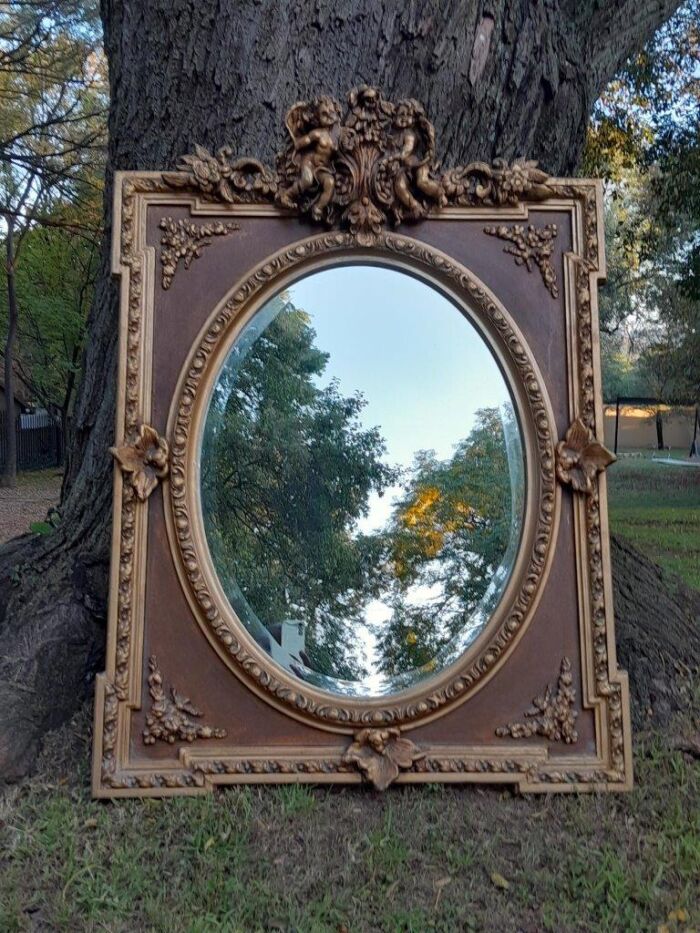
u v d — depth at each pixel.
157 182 2.15
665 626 2.83
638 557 3.24
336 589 2.18
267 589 2.15
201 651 2.06
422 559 2.19
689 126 8.52
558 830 1.88
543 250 2.19
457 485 2.20
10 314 14.24
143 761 2.01
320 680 2.12
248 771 2.00
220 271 2.16
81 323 14.34
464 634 2.13
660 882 1.70
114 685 2.01
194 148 2.40
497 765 2.02
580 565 2.12
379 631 2.16
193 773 2.00
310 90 2.47
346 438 2.23
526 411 2.14
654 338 14.28
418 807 1.95
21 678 2.27
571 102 2.88
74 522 2.71
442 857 1.78
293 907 1.60
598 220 2.20
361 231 2.15
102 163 8.32
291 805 1.93
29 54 7.77
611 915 1.59
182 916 1.58
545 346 2.18
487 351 2.19
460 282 2.15
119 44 2.75
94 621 2.49
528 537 2.11
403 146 2.14
